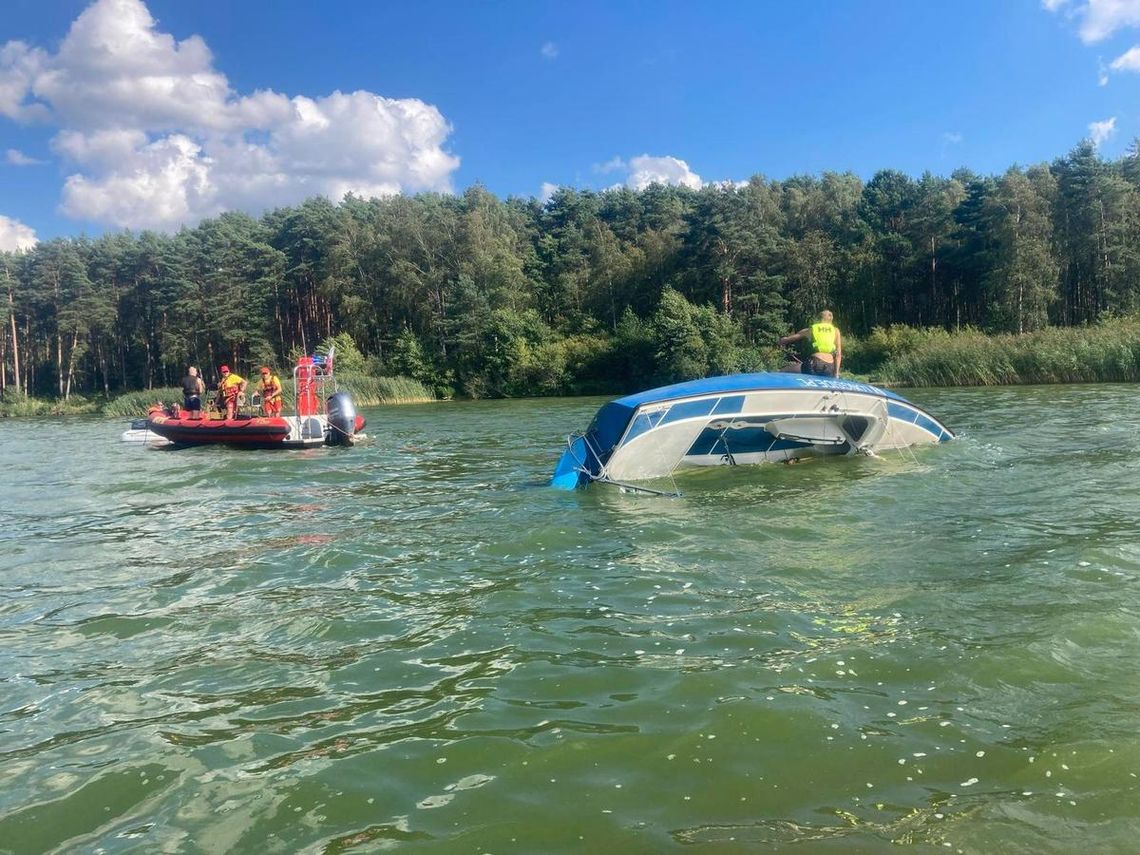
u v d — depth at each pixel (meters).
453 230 61.91
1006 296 46.66
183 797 2.79
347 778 2.85
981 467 8.88
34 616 5.02
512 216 75.56
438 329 57.12
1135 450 9.59
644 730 3.08
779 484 8.43
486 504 8.12
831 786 2.62
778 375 9.74
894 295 55.38
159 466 13.39
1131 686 3.24
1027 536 5.71
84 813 2.72
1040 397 20.23
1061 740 2.83
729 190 57.47
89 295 65.94
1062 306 49.03
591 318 59.78
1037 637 3.76
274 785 2.83
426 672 3.81
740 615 4.32
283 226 67.19
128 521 8.17
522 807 2.60
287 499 9.12
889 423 10.03
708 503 7.54
